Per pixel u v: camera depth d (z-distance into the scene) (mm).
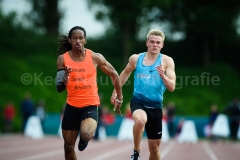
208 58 110438
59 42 18359
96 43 110438
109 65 18516
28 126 60406
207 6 109062
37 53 99562
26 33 103938
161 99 18984
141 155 35250
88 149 41750
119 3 100625
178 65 113312
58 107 81875
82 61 17656
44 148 40719
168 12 110438
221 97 98250
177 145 52531
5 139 53562
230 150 44375
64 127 17688
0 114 70500
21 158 30891
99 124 57594
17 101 77250
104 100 88812
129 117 61469
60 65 17703
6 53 93062
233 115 59625
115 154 35969
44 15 107625
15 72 84250
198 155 37312
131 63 19500
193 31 111000
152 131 18969
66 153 17953
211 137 62594
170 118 68625
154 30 19109
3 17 103938
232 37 111500
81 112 17625
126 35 103938
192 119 71000
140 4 100688
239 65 114812
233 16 110688
